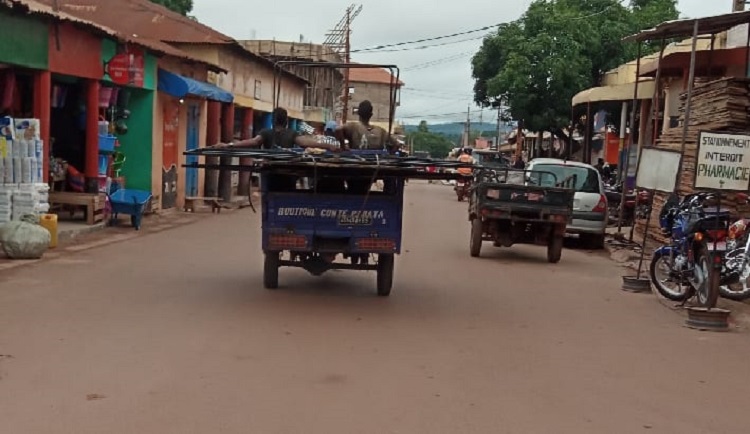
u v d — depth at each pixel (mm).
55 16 13742
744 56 18047
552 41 33906
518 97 34438
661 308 10328
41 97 13938
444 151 122062
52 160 15664
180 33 24969
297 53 50188
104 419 5242
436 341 7871
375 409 5676
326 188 9750
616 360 7422
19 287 9625
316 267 10117
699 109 16000
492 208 14438
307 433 5133
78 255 12461
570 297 10961
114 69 16234
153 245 14164
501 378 6641
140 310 8617
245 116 30922
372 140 10469
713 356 7699
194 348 7129
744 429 5586
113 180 17812
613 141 35750
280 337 7691
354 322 8562
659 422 5668
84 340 7238
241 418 5367
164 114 20609
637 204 19625
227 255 13297
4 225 11805
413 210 26750
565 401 6074
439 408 5766
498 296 10750
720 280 9672
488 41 39031
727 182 9625
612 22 34281
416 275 12320
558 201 14414
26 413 5301
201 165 9102
